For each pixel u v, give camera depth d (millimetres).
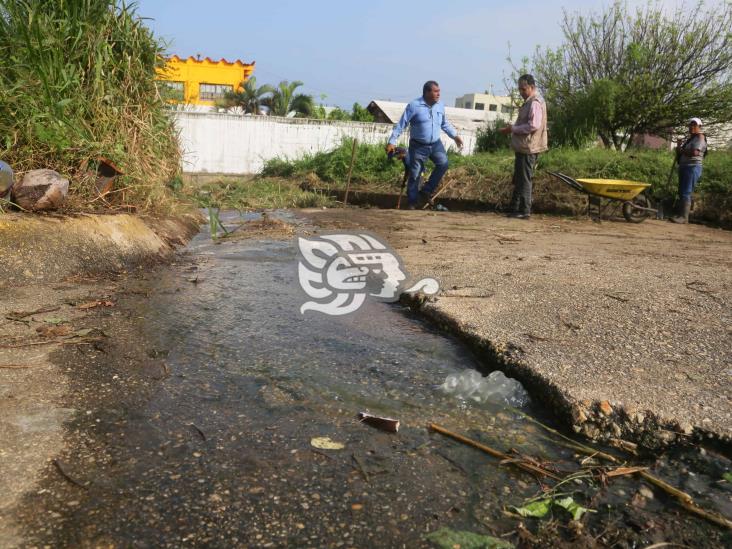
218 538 1258
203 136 17000
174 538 1249
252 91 35625
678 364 2273
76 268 3625
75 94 4746
